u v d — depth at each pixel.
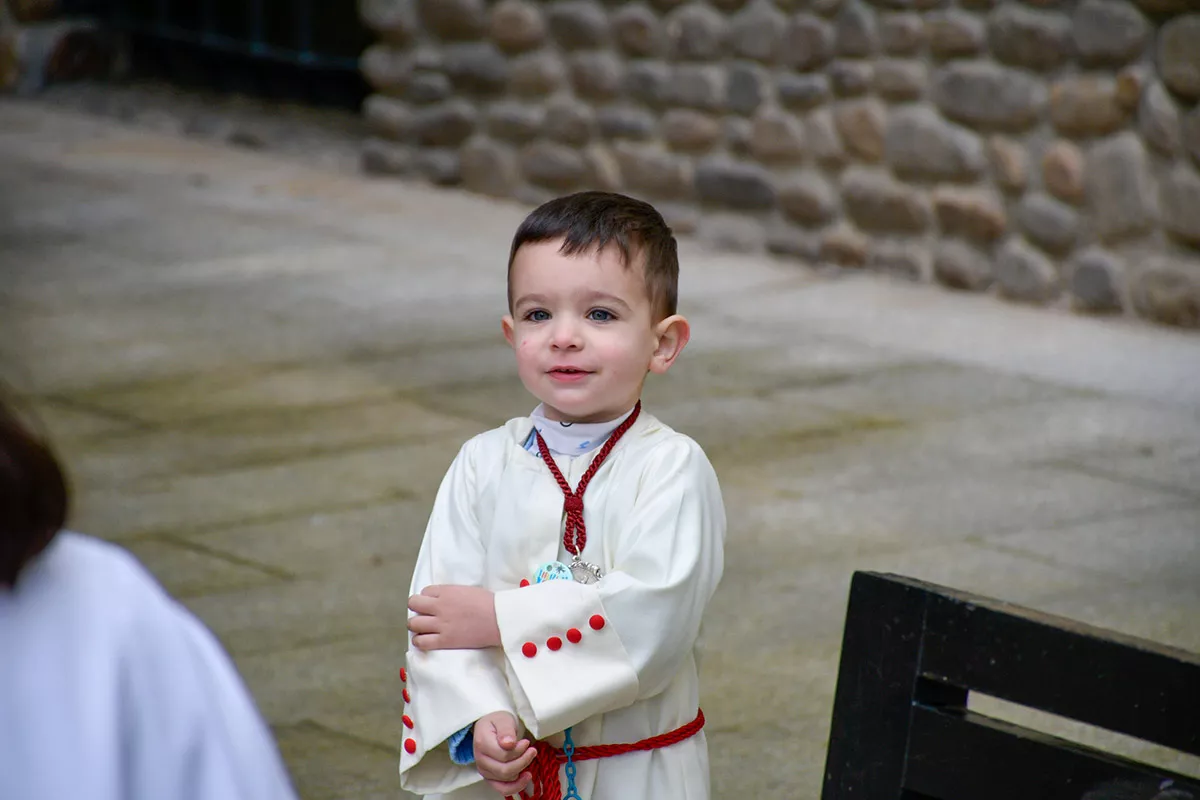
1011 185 12.62
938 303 12.83
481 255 14.45
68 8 21.09
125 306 12.59
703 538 3.78
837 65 13.51
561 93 15.59
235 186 16.78
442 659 3.69
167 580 7.73
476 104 16.36
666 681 3.74
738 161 14.42
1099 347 11.66
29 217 15.28
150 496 8.85
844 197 13.77
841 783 3.13
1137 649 2.76
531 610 3.64
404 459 9.50
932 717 3.01
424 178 16.91
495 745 3.58
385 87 16.98
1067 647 2.84
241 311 12.55
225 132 19.05
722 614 7.39
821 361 11.41
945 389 10.80
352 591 7.65
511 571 3.83
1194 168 11.58
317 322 12.30
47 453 2.03
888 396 10.66
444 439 9.86
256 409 10.37
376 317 12.48
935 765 3.01
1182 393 10.68
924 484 9.09
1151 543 8.25
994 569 7.90
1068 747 2.87
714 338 11.93
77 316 12.30
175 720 2.05
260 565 7.94
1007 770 2.93
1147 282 12.03
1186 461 9.48
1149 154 11.83
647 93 14.91
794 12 13.71
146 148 18.38
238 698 2.16
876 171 13.50
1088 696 2.82
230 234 14.93
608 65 15.15
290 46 20.20
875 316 12.51
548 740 3.78
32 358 11.23
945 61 12.85
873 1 13.17
